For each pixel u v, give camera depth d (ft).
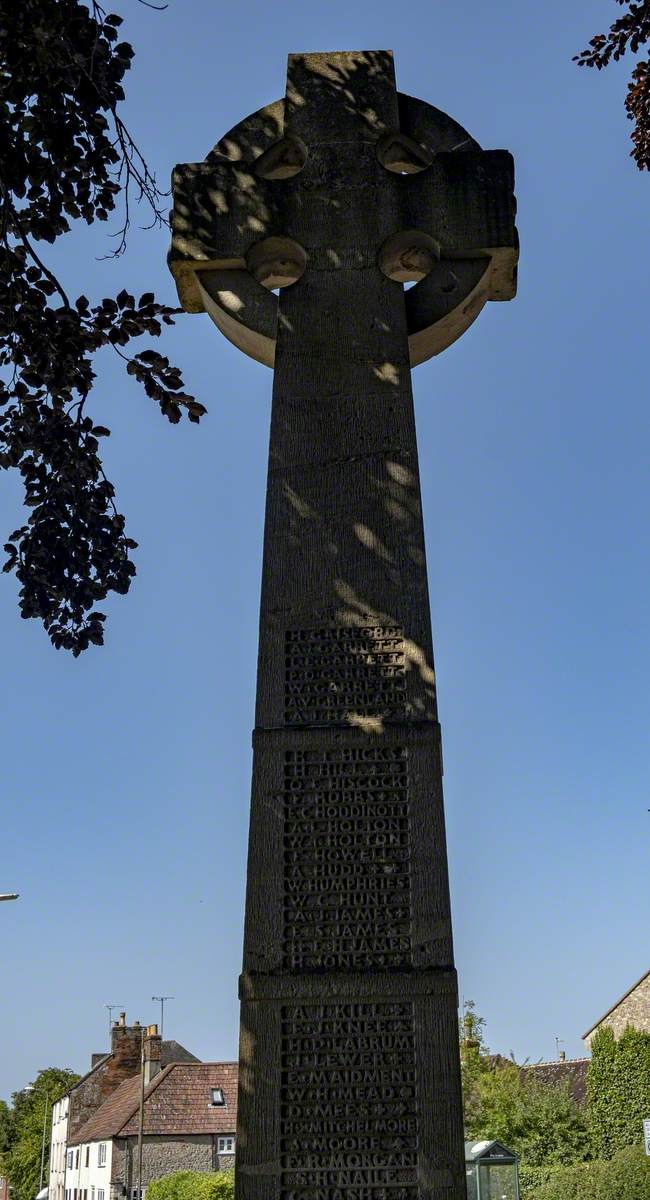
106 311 26.86
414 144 25.25
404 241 24.17
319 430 22.35
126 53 25.27
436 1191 17.38
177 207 24.52
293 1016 18.44
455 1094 17.83
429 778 19.80
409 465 22.02
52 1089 272.10
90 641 28.96
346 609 21.02
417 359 25.38
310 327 23.25
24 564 28.66
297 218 24.22
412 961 18.67
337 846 19.48
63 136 24.73
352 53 25.57
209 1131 145.48
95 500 28.84
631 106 36.17
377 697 20.43
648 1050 108.17
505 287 24.88
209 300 24.23
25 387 27.61
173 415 27.81
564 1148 121.60
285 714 20.42
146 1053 160.35
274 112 25.18
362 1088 17.99
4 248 25.46
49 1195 207.62
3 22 23.12
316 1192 17.51
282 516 21.72
